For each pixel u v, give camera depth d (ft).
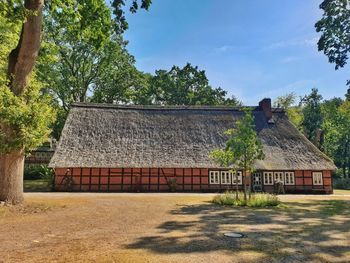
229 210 45.03
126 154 85.10
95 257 20.13
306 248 23.66
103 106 102.68
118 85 146.51
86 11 51.83
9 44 54.03
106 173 84.02
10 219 34.19
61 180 81.51
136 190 84.23
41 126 43.62
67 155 81.76
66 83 134.10
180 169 87.10
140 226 31.09
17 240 24.58
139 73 152.35
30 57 44.70
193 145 90.94
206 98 190.49
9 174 43.27
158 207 46.91
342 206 52.08
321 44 69.15
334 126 165.37
